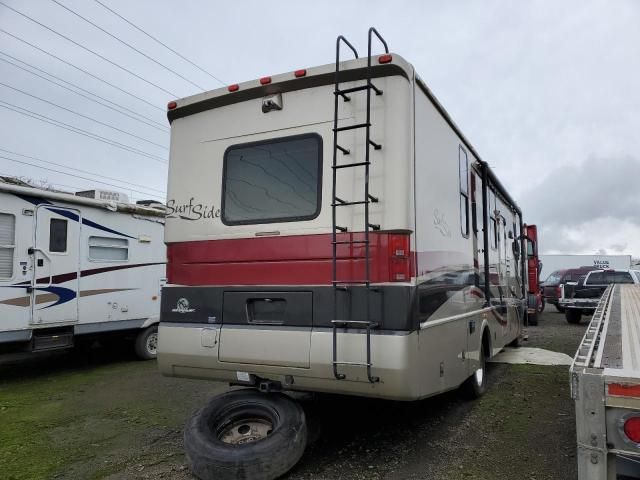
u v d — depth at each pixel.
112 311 8.48
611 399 2.11
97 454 4.39
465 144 5.51
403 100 3.73
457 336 4.69
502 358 8.27
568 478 3.68
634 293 6.11
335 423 5.01
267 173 4.22
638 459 2.23
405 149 3.68
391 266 3.61
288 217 4.07
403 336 3.52
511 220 8.59
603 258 35.03
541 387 6.36
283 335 3.90
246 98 4.38
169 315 4.50
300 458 3.87
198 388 6.78
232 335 4.12
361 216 3.76
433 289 4.09
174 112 4.73
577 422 2.19
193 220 4.52
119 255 8.67
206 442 3.68
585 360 2.40
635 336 2.98
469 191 5.60
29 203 7.37
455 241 4.85
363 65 3.81
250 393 4.17
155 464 4.14
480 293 5.84
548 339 10.65
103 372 8.05
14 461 4.24
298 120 4.12
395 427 4.87
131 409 5.79
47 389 6.88
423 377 3.76
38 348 7.45
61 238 7.76
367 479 3.71
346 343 3.67
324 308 3.80
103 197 8.59
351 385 3.67
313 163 4.03
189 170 4.62
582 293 13.97
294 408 3.94
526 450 4.24
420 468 3.90
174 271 4.55
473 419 5.09
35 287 7.37
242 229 4.24
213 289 4.31
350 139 3.87
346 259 3.76
